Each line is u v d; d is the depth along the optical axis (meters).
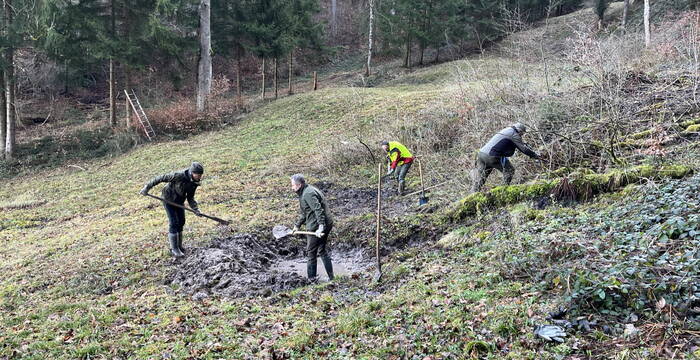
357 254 7.99
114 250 8.60
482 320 4.29
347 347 4.36
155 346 4.74
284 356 4.31
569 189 6.93
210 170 15.44
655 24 22.36
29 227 12.22
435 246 7.15
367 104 19.95
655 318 3.79
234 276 6.76
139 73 28.59
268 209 10.81
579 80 10.80
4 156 20.38
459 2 28.77
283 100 24.16
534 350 3.75
